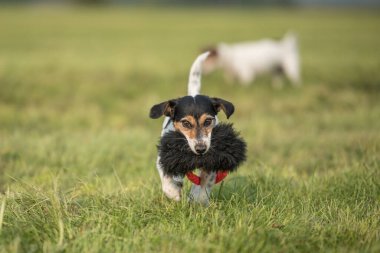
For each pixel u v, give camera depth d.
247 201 5.95
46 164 8.21
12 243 4.67
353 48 29.23
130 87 16.62
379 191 6.52
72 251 4.61
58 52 25.19
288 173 7.77
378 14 79.25
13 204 5.58
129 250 4.68
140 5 132.75
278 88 17.31
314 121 12.46
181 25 48.94
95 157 8.46
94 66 20.02
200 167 5.50
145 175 7.35
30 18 55.28
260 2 134.75
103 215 5.36
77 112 13.15
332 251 4.80
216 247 4.64
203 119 5.51
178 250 4.64
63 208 5.60
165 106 5.70
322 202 6.08
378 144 8.85
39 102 14.47
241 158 5.66
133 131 10.62
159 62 21.89
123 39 34.44
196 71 6.89
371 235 5.12
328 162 8.75
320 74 19.69
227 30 42.44
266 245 4.75
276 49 17.70
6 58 21.83
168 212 5.57
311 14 77.94
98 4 110.94
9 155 8.62
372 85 18.06
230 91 16.48
